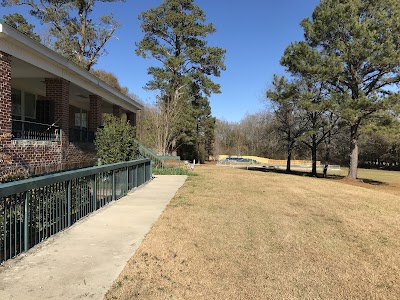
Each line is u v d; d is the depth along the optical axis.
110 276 4.22
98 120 17.02
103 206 8.71
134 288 3.91
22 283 3.91
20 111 15.75
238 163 56.88
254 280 4.37
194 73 37.31
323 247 5.89
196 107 45.44
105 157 12.52
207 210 8.59
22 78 13.40
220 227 6.91
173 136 33.69
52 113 12.48
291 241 6.15
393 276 4.69
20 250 4.88
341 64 22.64
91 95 16.89
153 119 28.73
